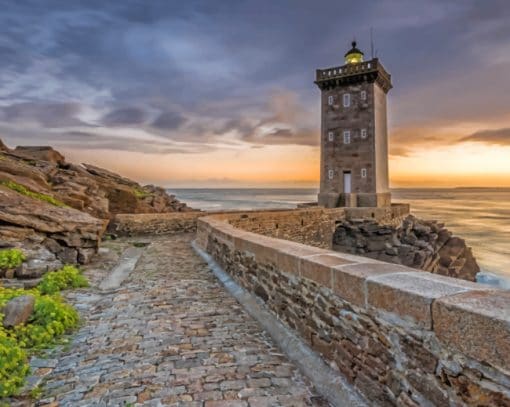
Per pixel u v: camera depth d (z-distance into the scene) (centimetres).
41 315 510
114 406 330
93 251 1039
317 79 3369
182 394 350
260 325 539
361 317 326
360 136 3225
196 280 820
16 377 368
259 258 605
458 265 2933
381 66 3209
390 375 287
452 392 226
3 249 793
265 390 357
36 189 1245
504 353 191
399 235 3012
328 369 377
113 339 488
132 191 2106
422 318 251
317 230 2539
